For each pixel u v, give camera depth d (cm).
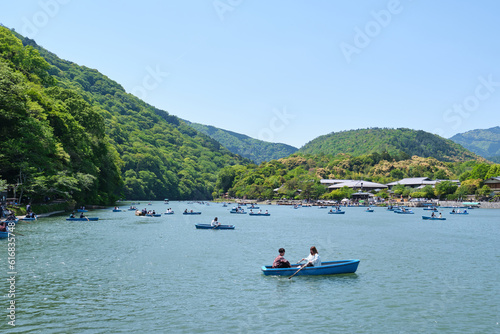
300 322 1897
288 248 4297
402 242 4922
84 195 9838
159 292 2367
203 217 9794
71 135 8906
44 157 7169
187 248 4138
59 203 8794
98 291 2366
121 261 3312
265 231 6200
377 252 4075
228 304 2155
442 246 4562
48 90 10325
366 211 14450
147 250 3944
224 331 1762
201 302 2181
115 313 1973
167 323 1847
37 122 7038
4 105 6575
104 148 11619
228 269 3059
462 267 3262
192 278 2738
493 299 2325
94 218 7344
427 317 2002
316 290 2469
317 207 18312
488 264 3406
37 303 2112
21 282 2544
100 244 4250
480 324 1916
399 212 13188
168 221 7912
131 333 1720
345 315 2011
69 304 2105
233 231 6119
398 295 2388
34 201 8119
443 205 17788
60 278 2667
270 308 2100
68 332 1716
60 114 8588
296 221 8800
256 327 1819
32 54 10931
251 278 2759
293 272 2812
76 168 9350
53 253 3597
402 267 3247
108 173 11925
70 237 4728
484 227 7406
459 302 2259
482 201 17162
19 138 6775
